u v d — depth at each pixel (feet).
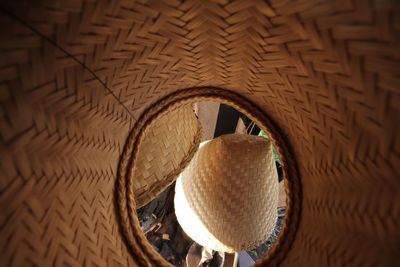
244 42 1.92
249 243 3.16
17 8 1.18
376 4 1.07
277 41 1.74
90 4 1.38
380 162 1.49
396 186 1.40
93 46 1.62
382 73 1.25
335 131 1.87
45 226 1.50
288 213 2.52
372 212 1.58
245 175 2.98
